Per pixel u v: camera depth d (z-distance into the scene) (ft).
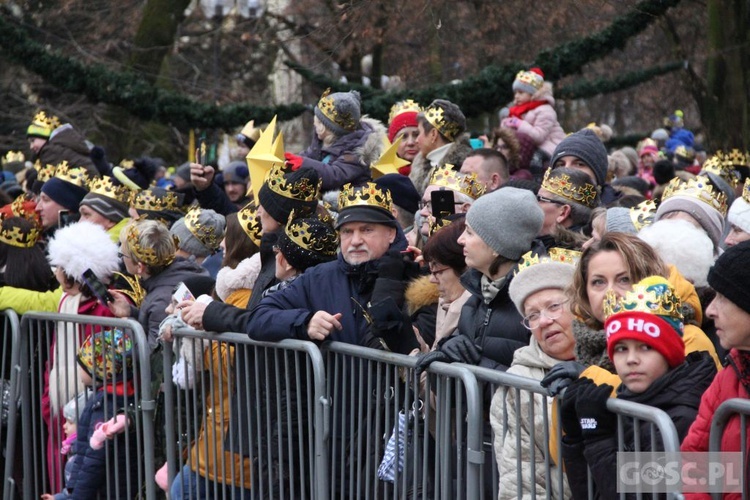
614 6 52.70
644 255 17.08
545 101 40.78
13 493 31.71
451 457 19.65
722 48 59.72
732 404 13.91
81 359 28.86
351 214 23.16
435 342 21.97
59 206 38.75
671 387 15.37
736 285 14.29
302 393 23.30
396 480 20.89
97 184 36.78
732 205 20.59
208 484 25.08
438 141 32.83
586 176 25.63
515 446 17.94
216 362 25.23
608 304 15.99
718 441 14.21
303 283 23.56
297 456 23.65
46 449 31.71
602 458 15.31
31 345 31.45
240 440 24.32
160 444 27.78
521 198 20.26
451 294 21.90
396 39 70.33
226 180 44.65
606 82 73.05
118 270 30.91
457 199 26.23
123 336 27.58
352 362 22.13
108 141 88.79
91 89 55.57
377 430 21.45
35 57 54.75
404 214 29.71
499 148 36.17
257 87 102.12
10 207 37.70
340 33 60.90
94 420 28.58
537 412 17.58
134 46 84.53
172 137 100.07
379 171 32.24
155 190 37.76
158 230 29.50
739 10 59.06
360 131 33.71
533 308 18.62
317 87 69.36
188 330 25.75
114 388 27.68
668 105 101.19
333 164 32.81
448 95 52.03
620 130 105.91
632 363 15.51
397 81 71.36
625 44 50.93
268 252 26.12
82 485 28.43
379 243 23.35
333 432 22.61
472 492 18.67
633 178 39.19
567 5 59.16
